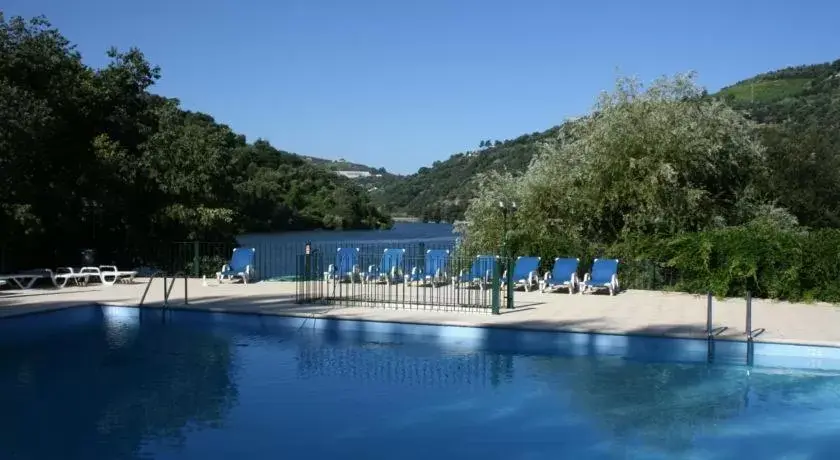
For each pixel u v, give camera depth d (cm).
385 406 808
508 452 670
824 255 1347
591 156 1798
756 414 781
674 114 1798
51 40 1789
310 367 990
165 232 2044
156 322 1342
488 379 926
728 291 1438
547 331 1081
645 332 1051
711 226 1727
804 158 2216
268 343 1145
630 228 1738
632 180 1730
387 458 651
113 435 710
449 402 823
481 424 748
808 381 908
